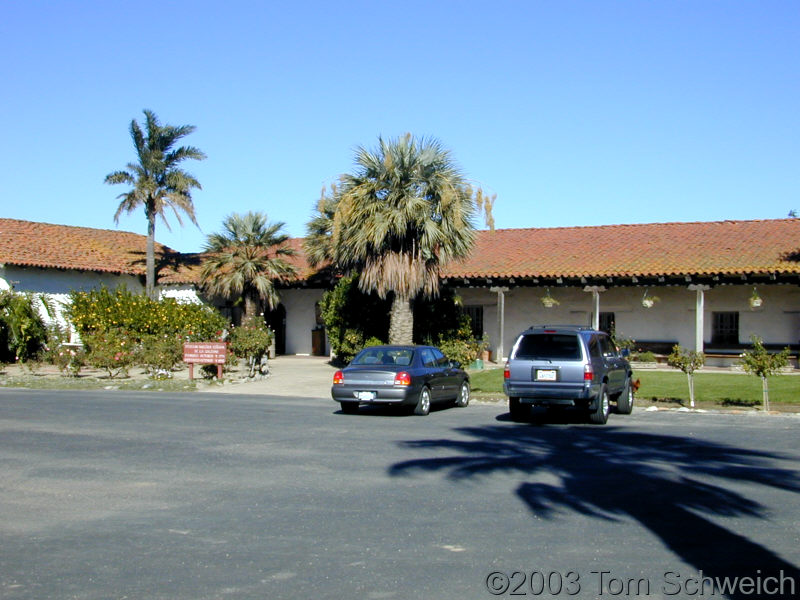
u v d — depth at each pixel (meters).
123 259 37.94
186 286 37.09
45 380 25.20
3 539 6.95
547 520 7.52
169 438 12.70
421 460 10.71
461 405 18.89
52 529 7.26
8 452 11.29
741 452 11.48
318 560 6.29
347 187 24.31
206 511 7.88
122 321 31.33
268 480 9.37
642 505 8.10
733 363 27.62
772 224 31.45
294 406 18.36
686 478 9.48
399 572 5.99
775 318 28.67
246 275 32.62
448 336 27.55
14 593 5.57
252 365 26.39
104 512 7.86
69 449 11.55
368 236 23.20
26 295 31.67
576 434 13.55
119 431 13.50
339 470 9.99
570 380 14.79
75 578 5.88
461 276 29.81
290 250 34.41
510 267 30.08
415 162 23.77
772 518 7.59
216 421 15.05
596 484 9.13
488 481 9.32
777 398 19.61
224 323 32.75
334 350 30.61
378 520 7.51
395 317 24.38
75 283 34.88
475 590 5.61
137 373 27.94
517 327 32.38
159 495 8.58
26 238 35.19
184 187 36.56
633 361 28.52
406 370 16.39
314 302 36.66
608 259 29.59
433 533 7.05
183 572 6.01
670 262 28.17
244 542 6.79
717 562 6.25
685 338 29.92
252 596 5.49
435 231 23.14
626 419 16.20
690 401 19.02
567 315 31.66
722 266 26.84
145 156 35.78
